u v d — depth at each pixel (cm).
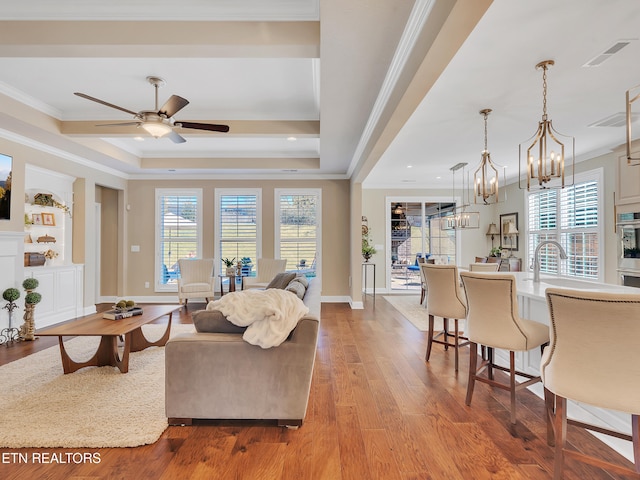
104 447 194
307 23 229
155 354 351
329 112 345
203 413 216
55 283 487
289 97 373
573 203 559
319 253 674
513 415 222
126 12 224
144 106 390
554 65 261
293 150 594
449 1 156
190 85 342
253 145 559
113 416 225
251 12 226
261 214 672
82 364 307
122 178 651
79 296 533
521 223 696
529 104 335
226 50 235
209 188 671
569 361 157
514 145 475
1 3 221
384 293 794
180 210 668
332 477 172
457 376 304
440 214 805
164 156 608
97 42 226
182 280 618
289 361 216
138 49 232
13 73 315
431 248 807
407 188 801
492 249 771
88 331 290
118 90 351
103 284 668
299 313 224
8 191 410
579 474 175
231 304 225
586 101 328
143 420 220
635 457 152
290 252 675
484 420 228
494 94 312
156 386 272
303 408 216
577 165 549
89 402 245
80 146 469
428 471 177
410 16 196
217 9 224
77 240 543
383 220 801
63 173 506
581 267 542
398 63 237
